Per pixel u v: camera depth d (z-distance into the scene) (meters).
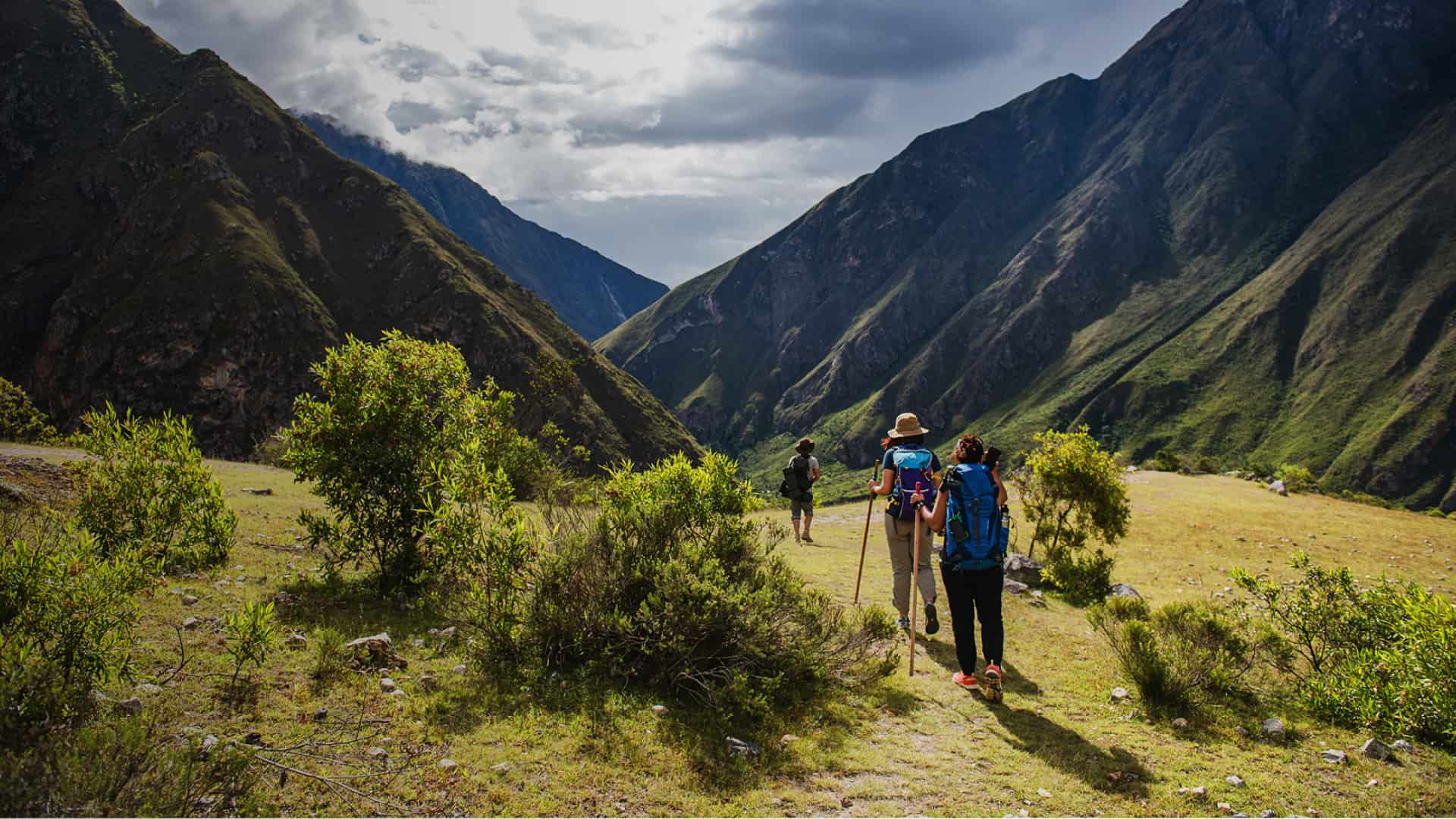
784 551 12.37
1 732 3.26
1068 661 7.26
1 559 3.97
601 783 4.04
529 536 6.21
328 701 4.57
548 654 5.74
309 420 7.45
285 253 172.62
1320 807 4.32
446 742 4.29
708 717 5.09
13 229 170.75
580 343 188.50
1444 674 5.64
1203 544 18.27
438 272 173.12
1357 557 17.11
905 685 6.12
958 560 6.02
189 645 5.13
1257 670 7.46
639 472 8.07
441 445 7.69
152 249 164.00
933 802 4.16
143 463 6.71
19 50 198.50
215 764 3.38
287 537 9.41
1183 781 4.61
